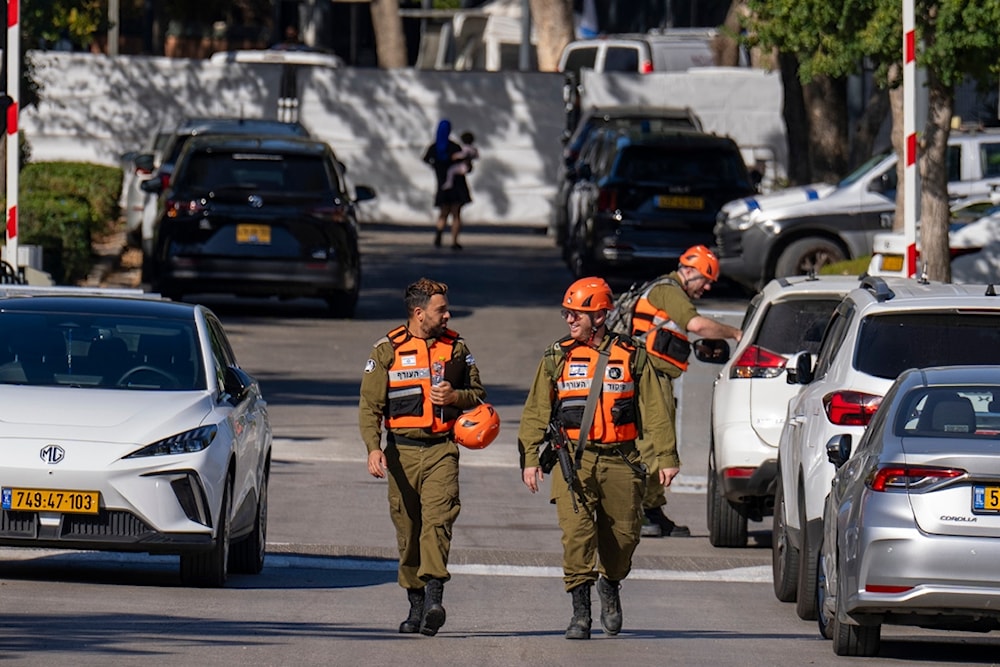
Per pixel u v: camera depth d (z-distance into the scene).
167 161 87.19
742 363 41.16
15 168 61.75
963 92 117.56
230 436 34.06
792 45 64.56
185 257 77.38
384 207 125.06
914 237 52.84
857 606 26.55
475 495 50.53
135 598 32.38
